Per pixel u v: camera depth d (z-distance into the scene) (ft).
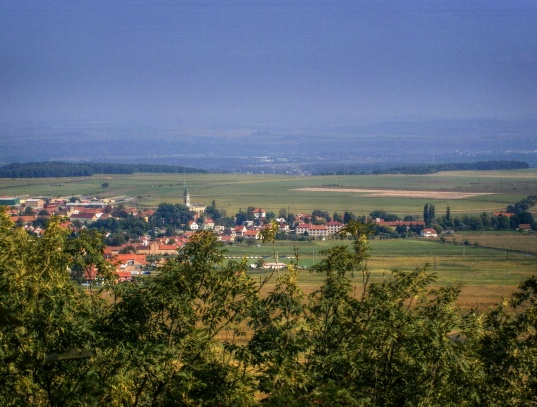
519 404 88.79
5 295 75.20
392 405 76.02
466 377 77.10
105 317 76.69
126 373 69.97
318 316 84.89
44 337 71.51
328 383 67.46
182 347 74.84
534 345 91.40
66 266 86.53
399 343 75.66
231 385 70.49
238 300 80.38
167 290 74.90
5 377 66.03
